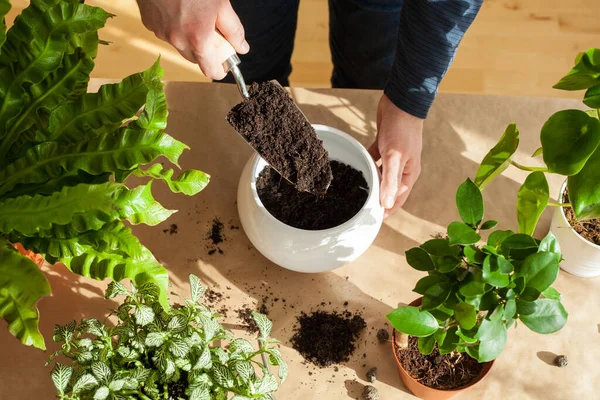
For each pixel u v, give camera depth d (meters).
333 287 1.00
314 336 0.96
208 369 0.75
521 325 0.97
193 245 1.03
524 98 1.13
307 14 1.94
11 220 0.73
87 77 0.81
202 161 1.08
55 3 0.77
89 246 0.77
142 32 1.84
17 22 0.77
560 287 0.99
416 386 0.87
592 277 0.99
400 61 0.97
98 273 0.77
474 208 0.73
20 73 0.77
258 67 1.44
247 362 0.73
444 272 0.73
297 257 0.92
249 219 0.92
